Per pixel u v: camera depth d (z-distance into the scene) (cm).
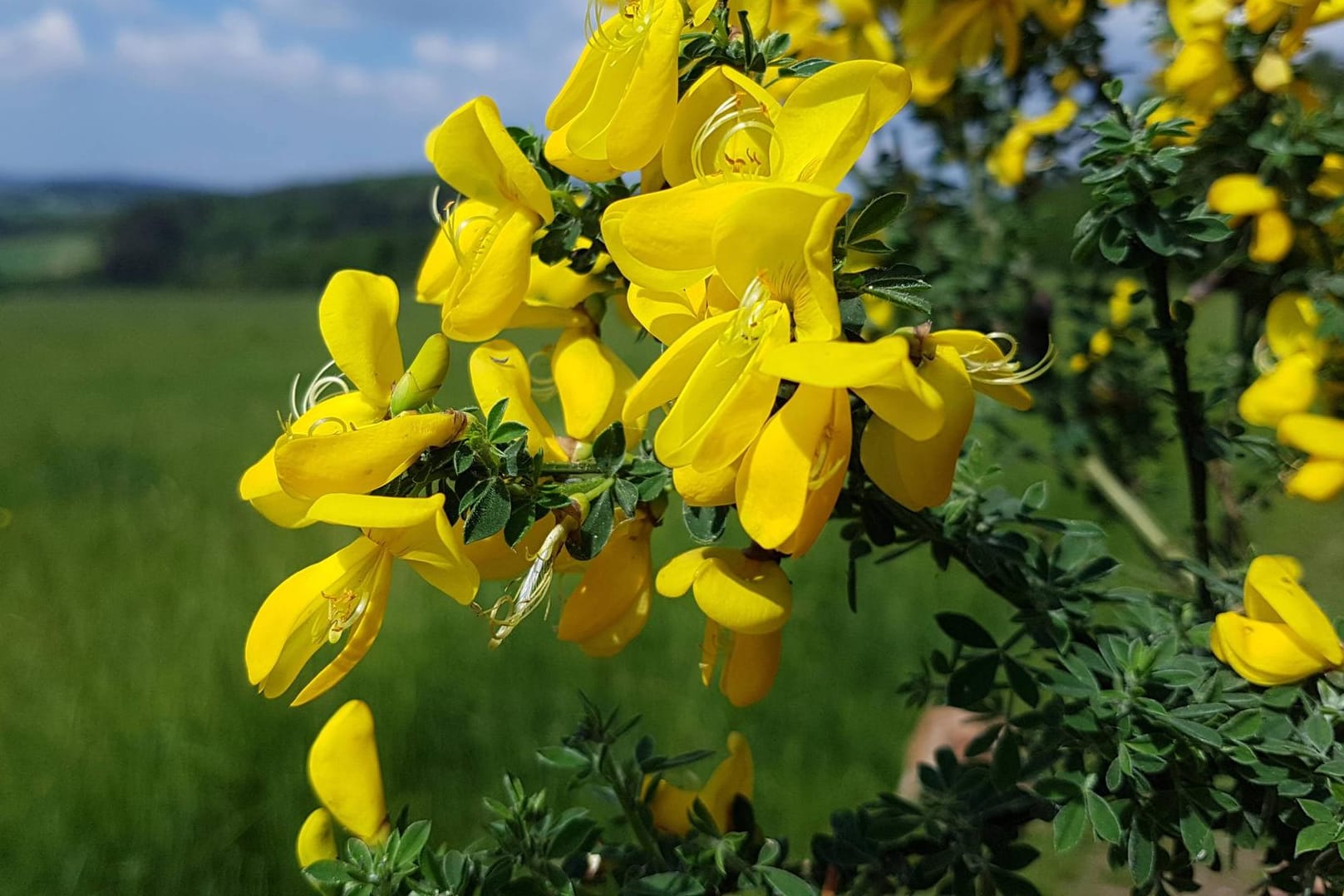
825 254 10
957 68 27
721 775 18
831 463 11
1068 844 14
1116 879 36
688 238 11
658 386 11
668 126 12
